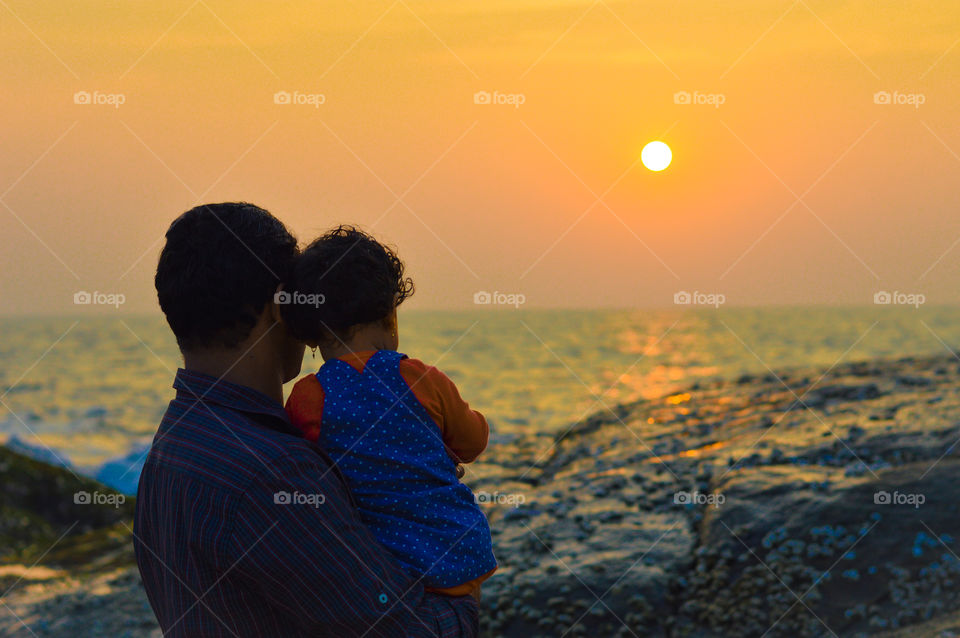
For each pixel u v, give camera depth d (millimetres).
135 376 50406
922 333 73875
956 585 5059
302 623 1613
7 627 6852
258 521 1568
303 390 1952
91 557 9508
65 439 28172
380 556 1692
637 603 5488
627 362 52031
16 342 81750
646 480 7312
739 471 6934
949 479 6070
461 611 1773
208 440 1645
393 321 2068
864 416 7973
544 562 6031
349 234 2020
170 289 1724
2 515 13633
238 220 1798
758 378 11047
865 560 5469
